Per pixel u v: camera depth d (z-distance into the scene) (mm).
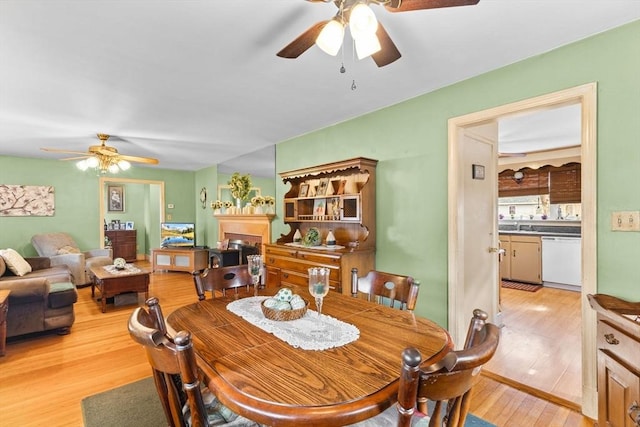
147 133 4078
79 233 6172
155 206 7727
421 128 2818
